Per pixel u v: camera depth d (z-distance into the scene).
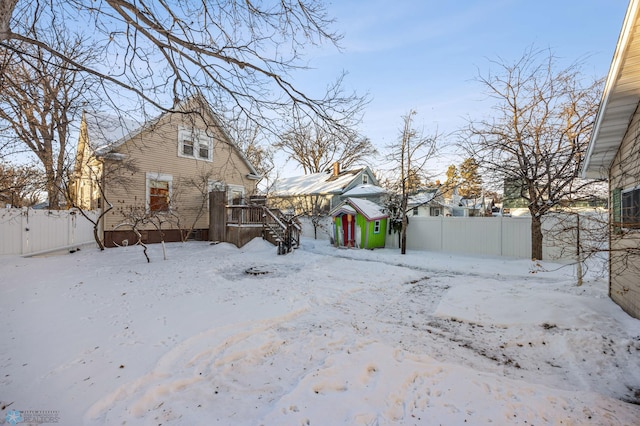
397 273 7.57
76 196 15.59
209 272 7.33
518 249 10.17
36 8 4.12
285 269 8.05
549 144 9.08
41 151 8.66
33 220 9.20
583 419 2.23
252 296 5.30
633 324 3.90
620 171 4.76
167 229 13.65
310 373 2.76
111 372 2.66
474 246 11.11
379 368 2.90
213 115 5.43
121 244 12.22
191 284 6.14
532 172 9.03
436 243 12.11
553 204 8.35
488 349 3.49
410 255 10.94
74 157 10.09
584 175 5.82
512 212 17.81
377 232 13.09
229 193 16.14
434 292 5.96
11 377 2.56
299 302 5.00
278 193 22.75
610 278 5.07
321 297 5.37
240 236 12.46
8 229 8.57
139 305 4.68
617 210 4.96
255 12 4.54
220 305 4.72
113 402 2.30
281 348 3.37
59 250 10.16
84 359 2.90
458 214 31.48
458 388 2.59
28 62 4.04
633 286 4.17
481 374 2.84
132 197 12.51
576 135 8.34
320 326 4.06
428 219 12.33
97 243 11.00
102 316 4.15
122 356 2.96
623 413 2.31
